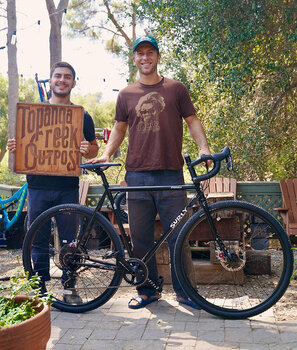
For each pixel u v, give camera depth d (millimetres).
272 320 3561
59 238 4164
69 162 4129
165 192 3889
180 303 4027
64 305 3939
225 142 9633
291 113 8766
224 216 3848
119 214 4023
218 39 7887
